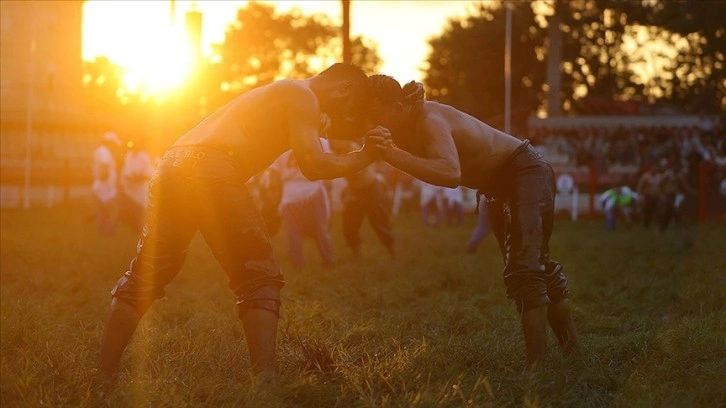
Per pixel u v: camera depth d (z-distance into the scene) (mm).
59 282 10648
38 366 5508
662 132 40375
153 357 5906
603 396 5164
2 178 38594
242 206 5207
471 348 5965
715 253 14531
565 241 19766
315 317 7559
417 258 14734
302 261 12695
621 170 39406
